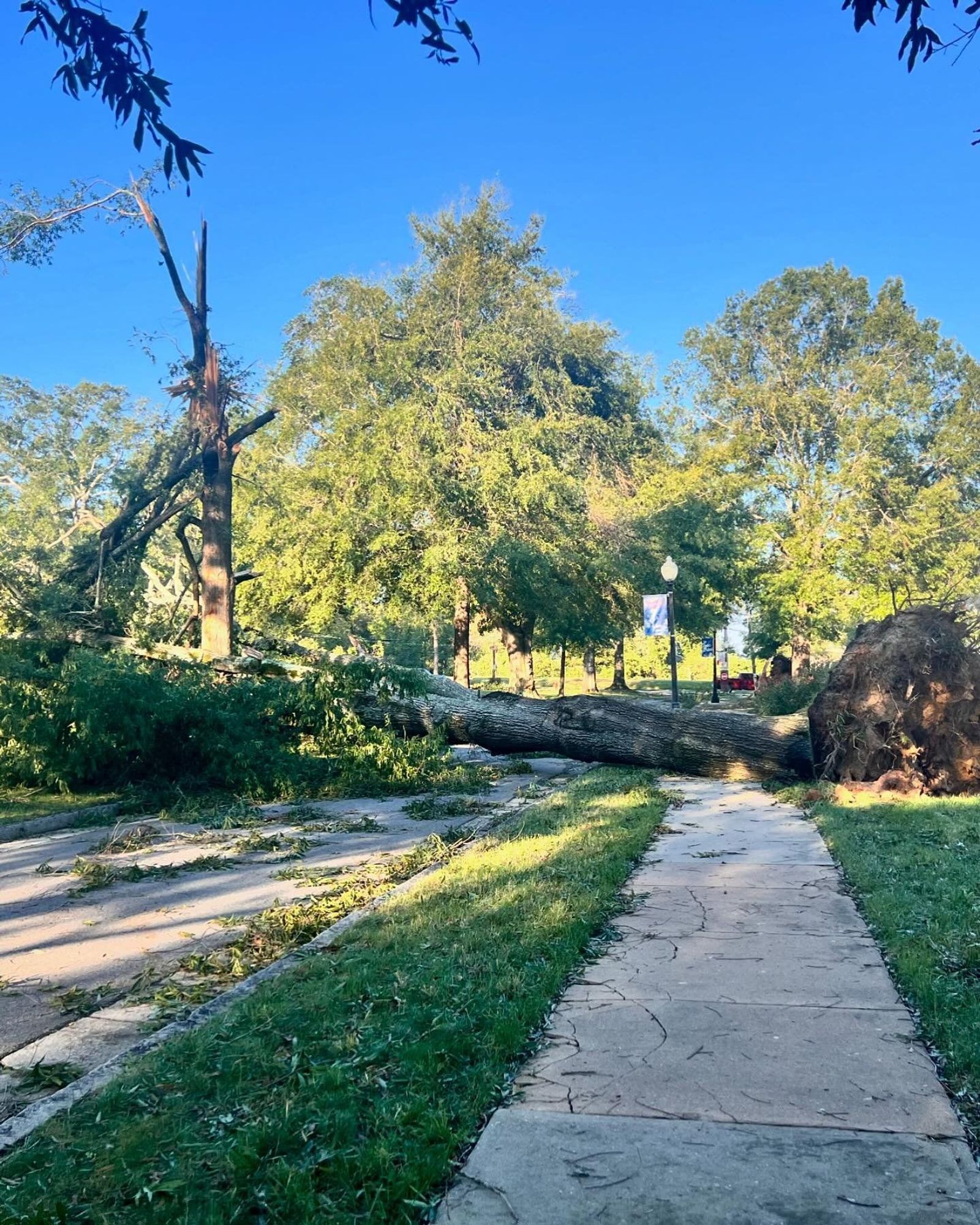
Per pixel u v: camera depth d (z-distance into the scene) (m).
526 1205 3.04
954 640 11.58
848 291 48.44
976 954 5.14
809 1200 3.02
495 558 30.73
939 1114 3.57
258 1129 3.45
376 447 30.75
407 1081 3.86
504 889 7.02
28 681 14.14
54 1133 3.63
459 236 38.03
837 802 11.08
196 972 5.90
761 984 5.04
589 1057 4.17
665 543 41.00
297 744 14.61
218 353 19.11
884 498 44.19
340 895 7.59
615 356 42.16
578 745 14.98
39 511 39.41
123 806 12.88
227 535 19.02
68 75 3.81
